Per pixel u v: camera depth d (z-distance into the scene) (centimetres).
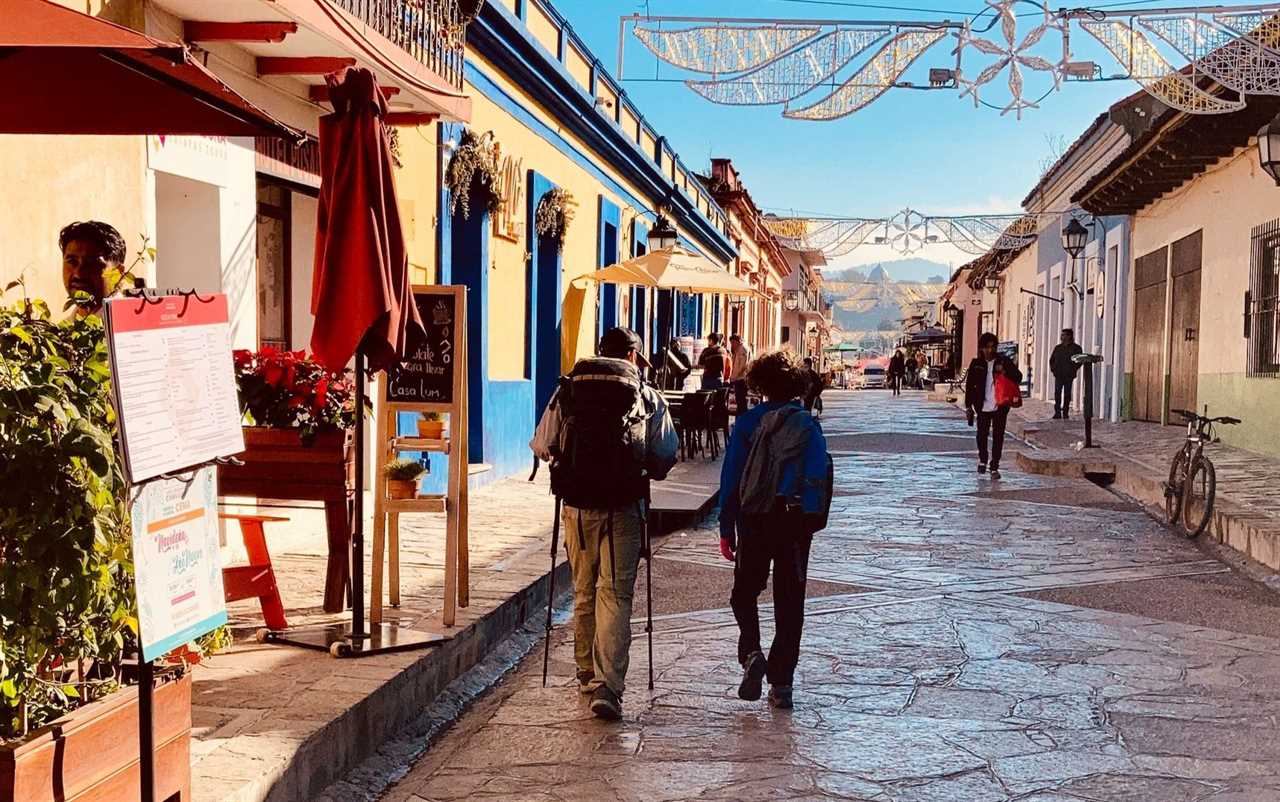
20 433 321
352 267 568
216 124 466
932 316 10725
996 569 1015
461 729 584
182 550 346
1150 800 489
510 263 1504
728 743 557
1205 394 2006
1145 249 2478
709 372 1855
